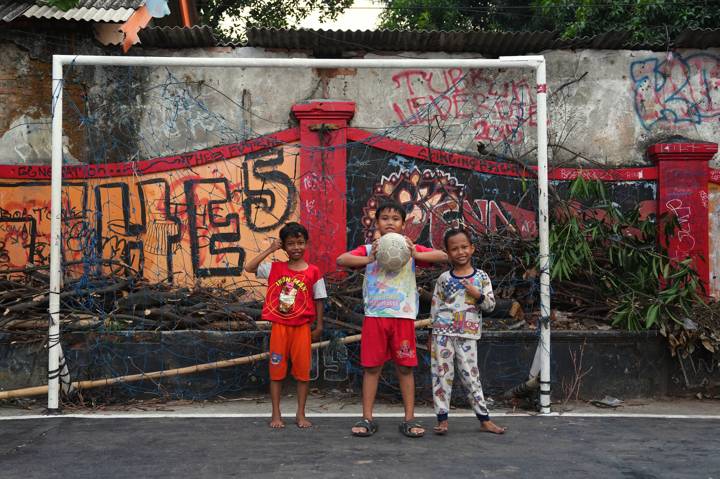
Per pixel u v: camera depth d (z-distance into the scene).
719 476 3.51
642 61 6.93
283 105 6.89
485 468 3.64
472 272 4.58
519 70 6.97
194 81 6.89
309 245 6.65
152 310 5.91
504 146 6.93
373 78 6.91
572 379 5.74
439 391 4.50
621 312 5.91
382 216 4.64
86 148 6.82
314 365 5.89
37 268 6.26
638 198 6.88
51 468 3.64
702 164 6.75
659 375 5.86
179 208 6.85
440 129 6.89
